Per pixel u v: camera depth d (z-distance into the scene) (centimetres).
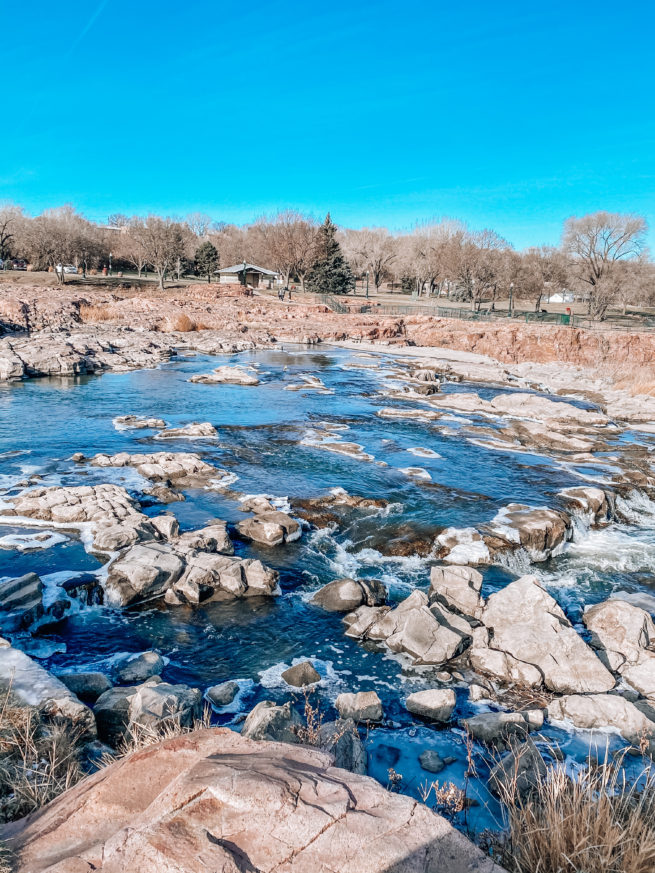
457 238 9012
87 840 343
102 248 9012
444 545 1470
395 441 2381
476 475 1989
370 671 1005
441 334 5559
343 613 1188
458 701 931
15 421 2419
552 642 1030
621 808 477
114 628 1092
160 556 1247
